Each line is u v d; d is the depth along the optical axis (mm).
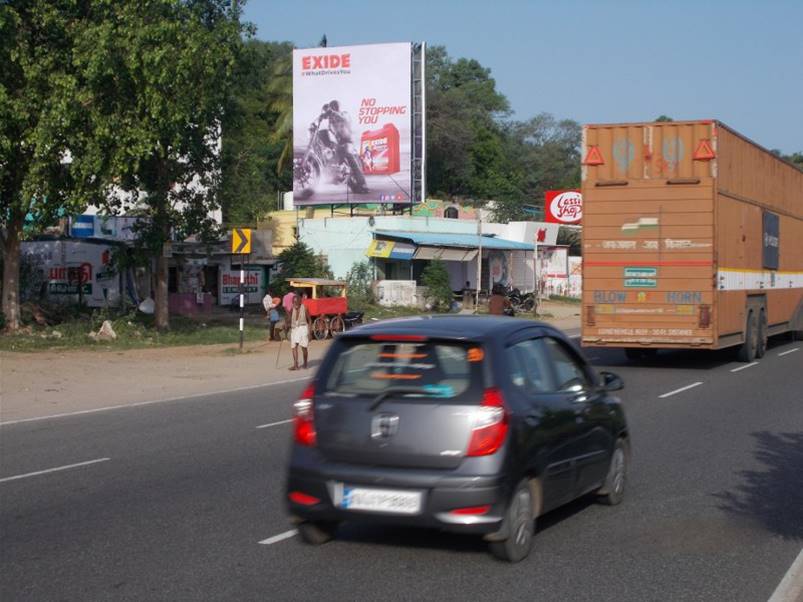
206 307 37500
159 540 7340
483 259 48469
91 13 24516
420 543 7188
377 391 6586
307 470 6629
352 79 40438
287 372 21250
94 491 9141
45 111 22781
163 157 26484
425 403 6406
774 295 23547
